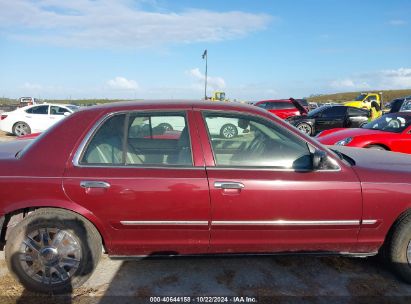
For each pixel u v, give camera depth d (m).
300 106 16.56
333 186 2.97
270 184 2.93
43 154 2.96
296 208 2.96
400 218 3.10
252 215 2.95
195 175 2.92
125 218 2.91
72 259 2.96
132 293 3.03
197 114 3.11
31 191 2.84
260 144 3.10
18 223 2.94
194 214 2.93
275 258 3.64
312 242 3.08
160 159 3.01
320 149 3.10
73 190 2.85
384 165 3.28
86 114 3.09
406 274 3.16
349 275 3.35
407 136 7.28
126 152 3.00
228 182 2.90
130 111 3.10
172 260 3.57
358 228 3.07
